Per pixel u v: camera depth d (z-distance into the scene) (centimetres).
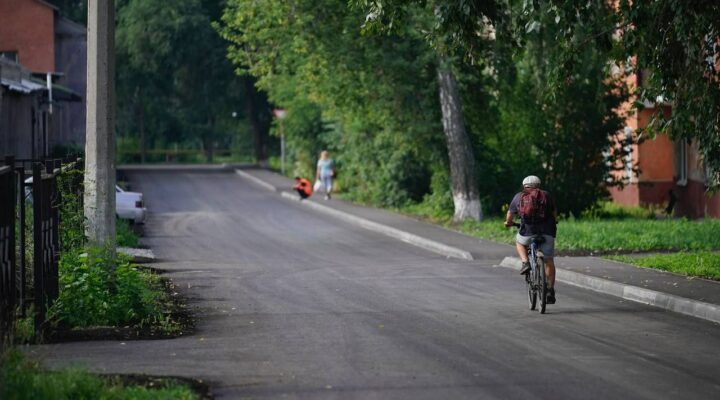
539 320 5225
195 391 3441
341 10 11444
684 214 13912
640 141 12288
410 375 3772
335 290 6575
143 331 4691
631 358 4138
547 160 12444
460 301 6009
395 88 12031
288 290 6569
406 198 14738
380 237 11194
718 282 6500
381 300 6053
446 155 12800
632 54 6531
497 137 12812
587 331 4859
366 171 15688
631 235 9500
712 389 3559
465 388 3544
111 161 5397
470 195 12081
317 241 10712
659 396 3441
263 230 11994
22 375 3130
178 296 6241
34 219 4359
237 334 4731
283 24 11644
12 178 4078
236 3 12194
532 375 3778
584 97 12119
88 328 4628
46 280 4603
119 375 3625
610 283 6506
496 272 7744
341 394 3450
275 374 3778
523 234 5619
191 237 11081
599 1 7425
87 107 5375
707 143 6400
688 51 6169
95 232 5350
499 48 11419
